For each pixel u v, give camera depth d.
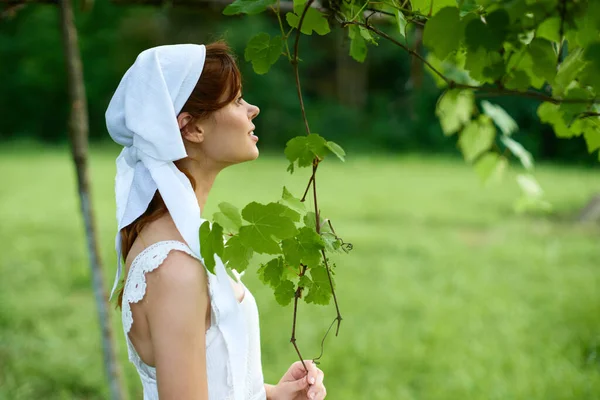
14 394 4.41
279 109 22.86
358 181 14.70
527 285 6.99
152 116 1.47
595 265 7.73
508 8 1.30
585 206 10.67
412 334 5.62
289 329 5.68
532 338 5.46
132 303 1.45
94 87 22.69
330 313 6.12
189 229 1.46
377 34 1.59
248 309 1.66
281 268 1.46
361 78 24.89
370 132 22.84
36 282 6.90
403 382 4.72
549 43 1.34
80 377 4.69
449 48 1.34
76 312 6.03
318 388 1.77
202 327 1.44
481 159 2.62
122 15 22.92
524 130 19.59
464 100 2.42
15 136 23.11
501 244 8.75
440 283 7.05
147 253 1.45
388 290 6.77
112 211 10.52
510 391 4.50
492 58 1.38
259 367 1.71
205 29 23.14
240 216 1.35
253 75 22.48
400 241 8.88
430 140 21.69
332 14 1.65
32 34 22.53
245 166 17.14
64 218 10.06
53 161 17.19
